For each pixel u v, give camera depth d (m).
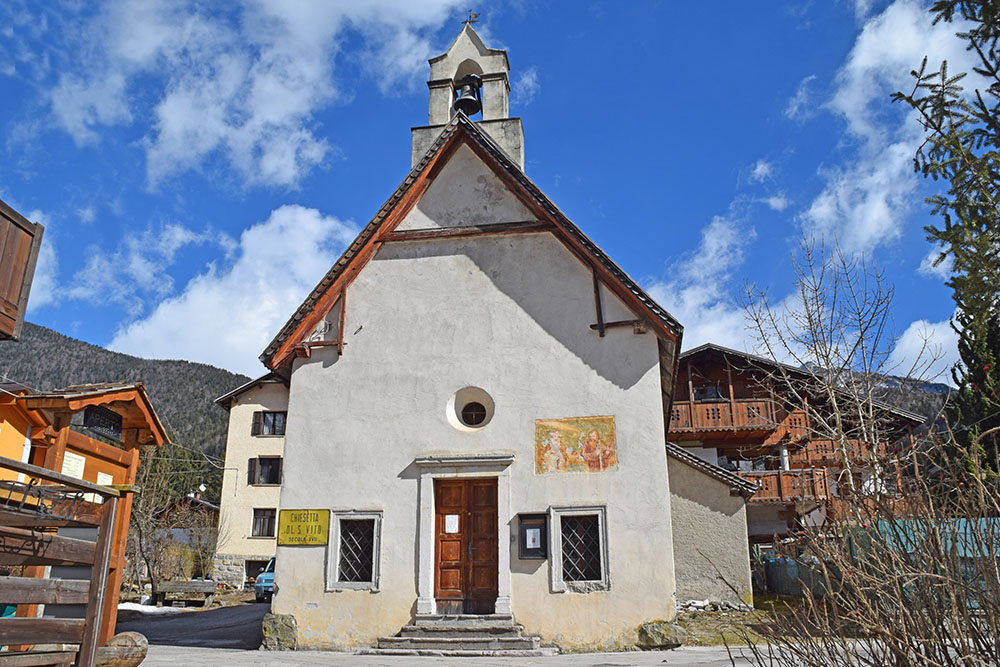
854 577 4.75
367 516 14.89
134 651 9.67
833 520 5.57
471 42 20.19
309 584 14.71
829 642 4.85
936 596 4.49
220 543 33.88
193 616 23.23
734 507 19.09
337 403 15.71
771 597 19.16
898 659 4.43
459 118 16.86
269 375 35.50
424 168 16.75
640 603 13.66
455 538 14.82
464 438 15.08
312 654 13.82
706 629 15.19
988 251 7.59
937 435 5.42
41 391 12.20
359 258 16.48
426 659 12.91
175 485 44.47
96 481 12.79
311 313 16.14
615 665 11.66
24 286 8.12
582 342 15.30
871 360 19.91
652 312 15.04
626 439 14.53
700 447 29.86
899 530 4.89
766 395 29.36
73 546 7.28
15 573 10.60
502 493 14.60
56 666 7.11
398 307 16.17
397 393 15.60
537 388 15.17
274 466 34.66
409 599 14.33
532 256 16.08
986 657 4.29
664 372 16.72
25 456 11.84
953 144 7.72
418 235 16.53
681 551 19.03
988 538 4.45
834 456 23.23
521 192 16.31
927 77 7.85
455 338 15.79
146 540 31.73
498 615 13.93
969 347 16.73
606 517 14.20
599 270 15.55
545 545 14.24
